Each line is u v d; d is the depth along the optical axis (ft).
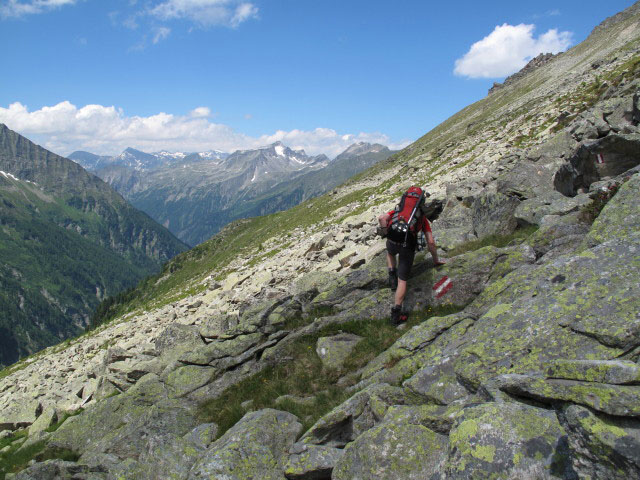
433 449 19.88
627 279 21.50
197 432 35.45
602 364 16.17
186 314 108.68
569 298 22.61
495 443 15.96
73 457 45.62
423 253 48.60
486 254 37.86
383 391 26.23
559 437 15.44
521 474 15.01
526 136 143.23
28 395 85.76
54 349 221.05
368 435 21.88
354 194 298.15
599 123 60.54
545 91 318.24
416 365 28.19
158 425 39.96
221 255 488.85
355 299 46.70
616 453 13.12
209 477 26.37
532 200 46.73
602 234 28.55
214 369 46.93
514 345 22.12
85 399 67.21
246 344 47.96
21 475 39.45
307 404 33.63
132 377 61.05
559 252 32.83
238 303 92.43
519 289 27.71
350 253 77.87
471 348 23.85
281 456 27.55
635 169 36.91
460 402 20.97
